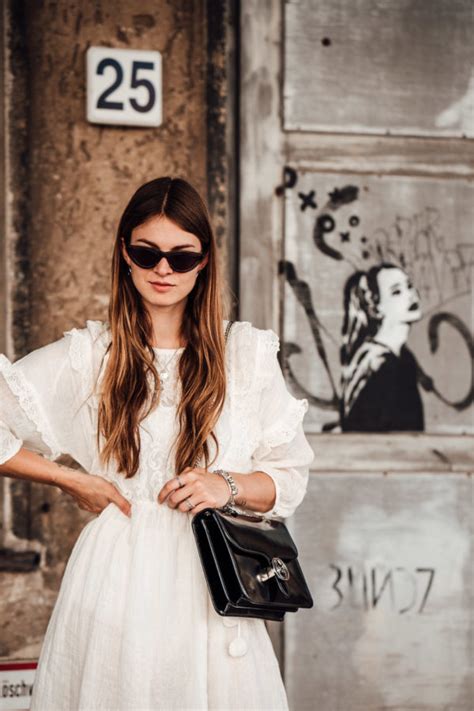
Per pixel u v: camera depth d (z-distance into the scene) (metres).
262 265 3.45
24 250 3.34
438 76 3.56
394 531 3.52
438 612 3.54
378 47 3.53
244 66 3.43
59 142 3.36
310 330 3.48
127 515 2.21
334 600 3.48
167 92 3.41
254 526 2.19
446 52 3.56
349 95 3.51
